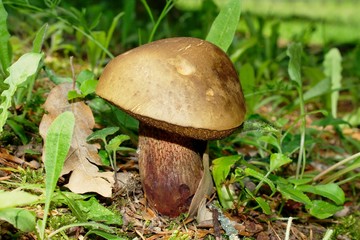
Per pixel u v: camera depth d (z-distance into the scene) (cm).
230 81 42
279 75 108
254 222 47
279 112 79
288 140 60
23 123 49
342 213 55
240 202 46
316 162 65
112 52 109
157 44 42
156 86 39
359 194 60
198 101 39
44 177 44
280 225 49
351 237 51
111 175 43
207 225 44
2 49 48
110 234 39
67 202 40
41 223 37
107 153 46
